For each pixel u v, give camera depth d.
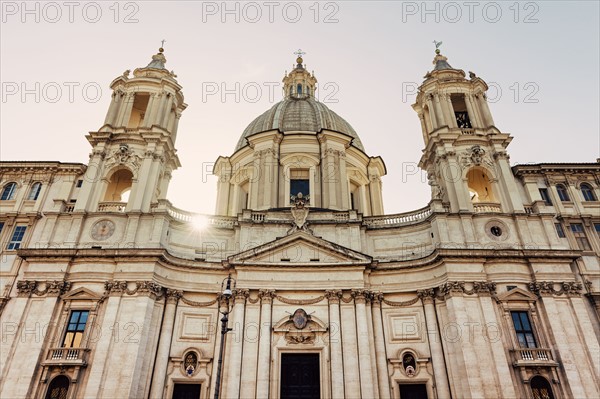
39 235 29.02
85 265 27.25
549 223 29.25
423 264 28.33
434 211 29.41
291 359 26.58
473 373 23.98
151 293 26.48
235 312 27.06
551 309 25.84
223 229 31.36
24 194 30.97
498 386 23.66
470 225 29.06
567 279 26.92
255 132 43.41
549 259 27.39
